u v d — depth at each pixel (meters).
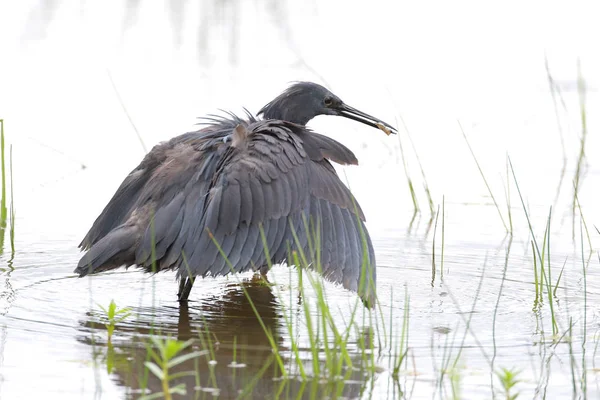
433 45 23.42
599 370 8.41
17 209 14.03
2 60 21.83
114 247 9.95
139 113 18.70
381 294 10.78
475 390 8.01
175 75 21.33
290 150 10.34
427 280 11.31
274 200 10.00
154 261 9.84
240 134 10.37
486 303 10.47
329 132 18.42
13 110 18.70
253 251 9.84
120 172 15.91
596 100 19.91
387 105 19.69
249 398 7.82
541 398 7.85
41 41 23.20
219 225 9.86
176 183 10.29
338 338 8.41
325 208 10.24
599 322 9.78
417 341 9.22
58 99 19.55
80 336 9.16
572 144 17.56
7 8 24.97
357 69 21.86
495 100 20.12
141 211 10.21
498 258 12.22
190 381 8.13
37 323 9.51
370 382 8.15
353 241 10.10
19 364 8.37
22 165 16.08
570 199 14.77
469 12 25.44
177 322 9.77
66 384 7.96
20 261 11.75
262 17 25.55
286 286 11.26
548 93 20.48
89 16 25.16
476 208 14.54
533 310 10.21
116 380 8.09
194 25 24.95
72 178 15.59
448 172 16.28
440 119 19.02
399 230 13.48
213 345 9.05
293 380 8.19
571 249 12.59
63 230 13.11
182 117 18.39
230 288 11.19
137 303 10.42
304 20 25.39
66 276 11.29
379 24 24.98
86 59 22.25
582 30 23.91
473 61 22.34
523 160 16.75
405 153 17.28
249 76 21.20
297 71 21.59
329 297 10.77
